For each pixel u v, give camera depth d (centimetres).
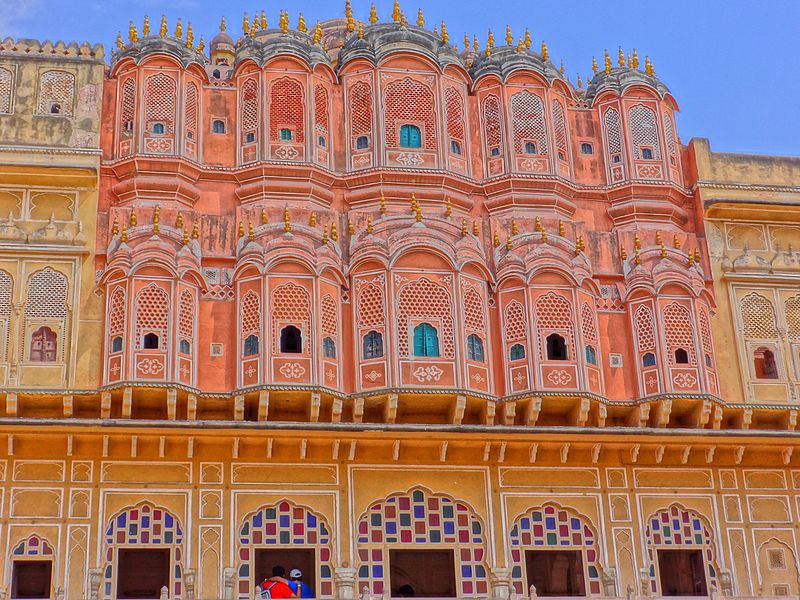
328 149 2214
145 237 2047
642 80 2350
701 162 2322
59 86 2178
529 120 2281
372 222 2136
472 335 2073
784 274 2252
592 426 2064
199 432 1914
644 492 2069
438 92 2262
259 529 1945
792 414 2134
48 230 2055
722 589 1975
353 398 1998
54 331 1998
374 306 2062
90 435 1911
